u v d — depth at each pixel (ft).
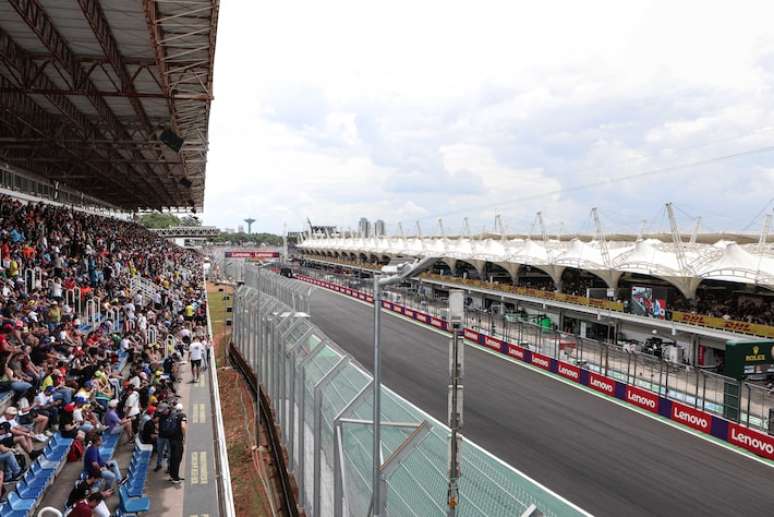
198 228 519.60
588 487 49.80
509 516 16.71
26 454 35.17
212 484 38.58
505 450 58.18
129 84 69.00
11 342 44.34
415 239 242.78
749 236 142.10
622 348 103.71
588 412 72.13
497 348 110.11
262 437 56.08
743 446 60.23
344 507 27.14
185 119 92.89
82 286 77.20
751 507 46.83
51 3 52.08
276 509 41.73
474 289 170.71
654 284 134.92
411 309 152.25
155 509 34.65
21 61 64.90
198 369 65.77
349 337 121.29
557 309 136.56
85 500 27.76
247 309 79.10
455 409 17.89
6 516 28.32
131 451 42.65
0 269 62.90
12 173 130.21
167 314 87.51
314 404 33.60
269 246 558.97
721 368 92.43
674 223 110.52
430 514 19.92
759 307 103.50
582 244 139.74
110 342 59.72
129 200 247.29
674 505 46.85
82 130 97.09
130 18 55.47
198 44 60.80
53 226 96.53
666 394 72.38
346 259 344.49
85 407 41.04
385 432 24.95
